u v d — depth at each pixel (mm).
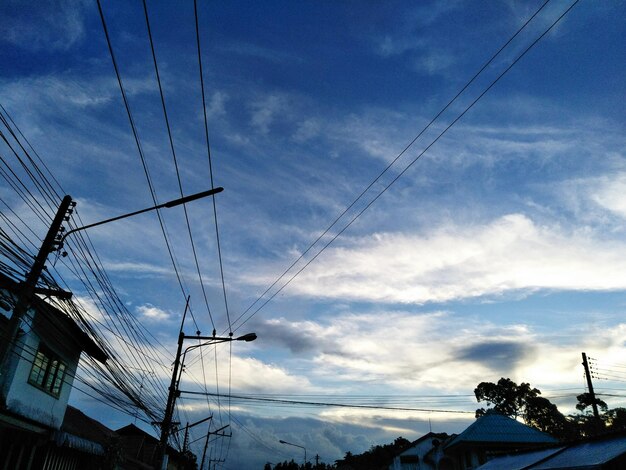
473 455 24203
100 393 13508
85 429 22328
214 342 21031
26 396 13891
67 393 16812
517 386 45750
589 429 36438
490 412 26703
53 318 13141
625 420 35000
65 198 8562
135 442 35594
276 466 98438
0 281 7852
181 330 21219
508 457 15914
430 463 32438
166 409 19828
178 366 20641
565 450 13086
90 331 10414
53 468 16109
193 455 46250
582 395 34906
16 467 14094
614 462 10156
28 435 14570
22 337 13219
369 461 61125
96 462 19219
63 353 15953
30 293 7957
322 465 79500
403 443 61031
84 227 8836
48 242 8234
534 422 43906
